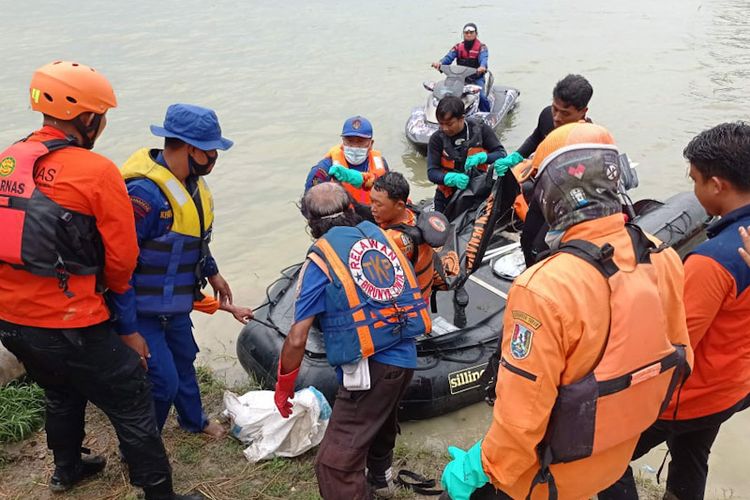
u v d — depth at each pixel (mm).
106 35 15633
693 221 5918
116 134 9617
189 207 3238
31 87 2688
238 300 5816
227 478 3557
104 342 2877
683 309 2221
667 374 2127
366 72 13016
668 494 3043
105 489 3453
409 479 3617
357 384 2836
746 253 2350
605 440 2047
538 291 1972
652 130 9812
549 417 2053
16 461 3627
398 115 10680
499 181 4449
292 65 13445
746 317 2543
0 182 2654
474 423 4289
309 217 3111
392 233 3480
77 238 2672
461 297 4594
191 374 3791
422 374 4227
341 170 4766
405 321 2869
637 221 5789
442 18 18094
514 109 11109
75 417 3264
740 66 13359
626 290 1996
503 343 2115
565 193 2031
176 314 3373
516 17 18297
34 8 18641
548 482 2131
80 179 2637
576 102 4227
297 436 3707
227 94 11555
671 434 2807
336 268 2799
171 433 3916
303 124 10180
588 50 14797
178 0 20156
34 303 2707
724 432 4199
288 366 2889
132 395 2998
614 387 1996
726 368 2617
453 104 5234
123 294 2965
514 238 5691
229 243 6781
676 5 20109
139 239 3207
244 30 16484
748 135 2387
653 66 13414
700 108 10781
